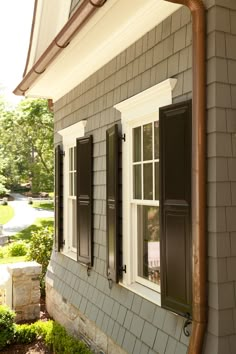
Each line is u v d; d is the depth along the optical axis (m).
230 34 3.27
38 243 9.03
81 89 6.29
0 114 23.55
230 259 3.19
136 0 3.95
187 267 3.37
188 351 3.24
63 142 7.19
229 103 3.23
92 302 5.48
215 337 3.11
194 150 3.26
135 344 4.21
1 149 26.58
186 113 3.42
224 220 3.19
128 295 4.61
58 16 6.98
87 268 5.82
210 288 3.19
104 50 5.22
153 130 4.23
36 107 22.20
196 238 3.21
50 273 7.57
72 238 6.93
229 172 3.22
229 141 3.23
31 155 29.88
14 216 27.30
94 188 5.67
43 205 34.75
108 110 5.24
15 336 6.00
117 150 4.75
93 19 4.38
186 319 3.47
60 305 6.78
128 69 4.68
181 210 3.45
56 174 7.42
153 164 4.21
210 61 3.24
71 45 5.19
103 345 5.02
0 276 7.24
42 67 5.71
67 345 5.18
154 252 4.43
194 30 3.28
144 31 4.30
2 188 26.92
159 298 4.00
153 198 4.22
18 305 7.13
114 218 4.77
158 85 3.88
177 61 3.72
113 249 4.80
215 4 3.21
